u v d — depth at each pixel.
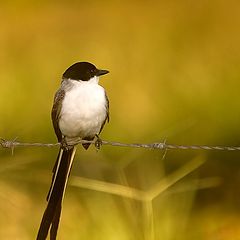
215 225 12.29
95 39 21.20
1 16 23.80
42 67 18.20
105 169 12.96
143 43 19.39
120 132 14.61
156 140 14.23
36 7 24.50
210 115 14.79
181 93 15.62
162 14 22.25
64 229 11.57
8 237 11.62
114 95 16.41
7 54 19.66
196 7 21.50
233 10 21.30
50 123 14.70
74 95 10.18
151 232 10.42
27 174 13.06
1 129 14.70
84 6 24.72
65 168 10.10
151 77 17.06
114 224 10.97
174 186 12.01
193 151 14.00
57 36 22.12
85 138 10.62
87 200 11.86
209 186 12.82
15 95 16.05
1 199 12.37
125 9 23.72
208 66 16.72
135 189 11.07
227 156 13.96
